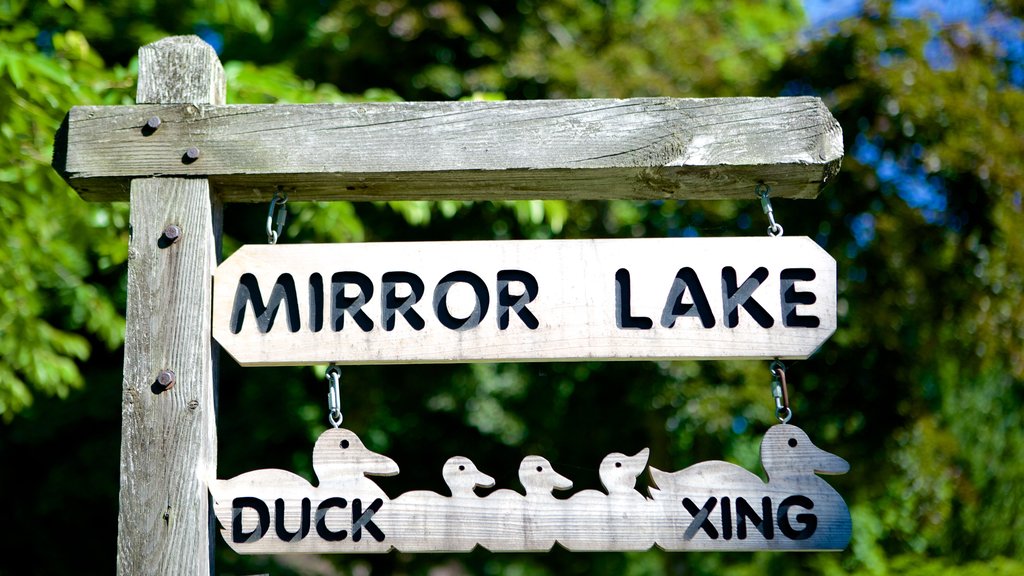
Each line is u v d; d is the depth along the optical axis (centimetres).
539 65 619
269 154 215
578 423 675
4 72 334
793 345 208
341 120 216
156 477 202
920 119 549
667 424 627
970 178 559
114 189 221
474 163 215
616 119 216
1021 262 556
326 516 204
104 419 703
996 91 580
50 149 356
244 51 691
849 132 567
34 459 714
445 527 203
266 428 648
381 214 618
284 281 212
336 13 658
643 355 208
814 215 585
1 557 700
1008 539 675
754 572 658
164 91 218
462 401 675
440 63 671
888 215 575
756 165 214
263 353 208
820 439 623
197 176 215
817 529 202
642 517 203
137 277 210
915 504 630
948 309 577
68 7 609
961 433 662
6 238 402
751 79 623
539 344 208
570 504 204
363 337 209
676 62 636
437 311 210
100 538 713
